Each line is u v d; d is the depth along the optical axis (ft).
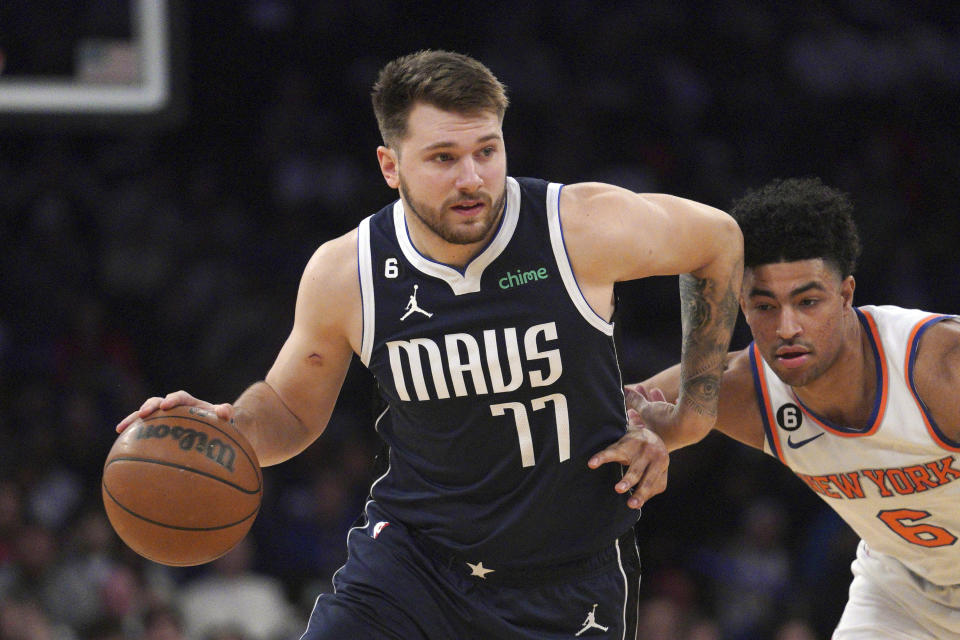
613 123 77.05
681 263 20.93
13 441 54.08
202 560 20.68
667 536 57.36
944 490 22.80
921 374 22.30
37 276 64.34
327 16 77.10
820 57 84.17
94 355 60.90
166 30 40.93
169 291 66.03
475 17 79.36
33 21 40.68
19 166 69.77
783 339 21.95
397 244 20.53
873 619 25.67
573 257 20.04
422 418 20.62
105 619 43.24
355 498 55.83
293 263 68.03
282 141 73.10
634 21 81.10
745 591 53.98
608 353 20.40
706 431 22.74
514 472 20.42
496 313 20.01
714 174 76.95
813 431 23.48
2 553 46.98
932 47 88.43
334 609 21.22
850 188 79.00
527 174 73.20
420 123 19.08
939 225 78.64
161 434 20.33
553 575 20.97
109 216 67.82
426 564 21.17
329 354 21.43
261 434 21.50
